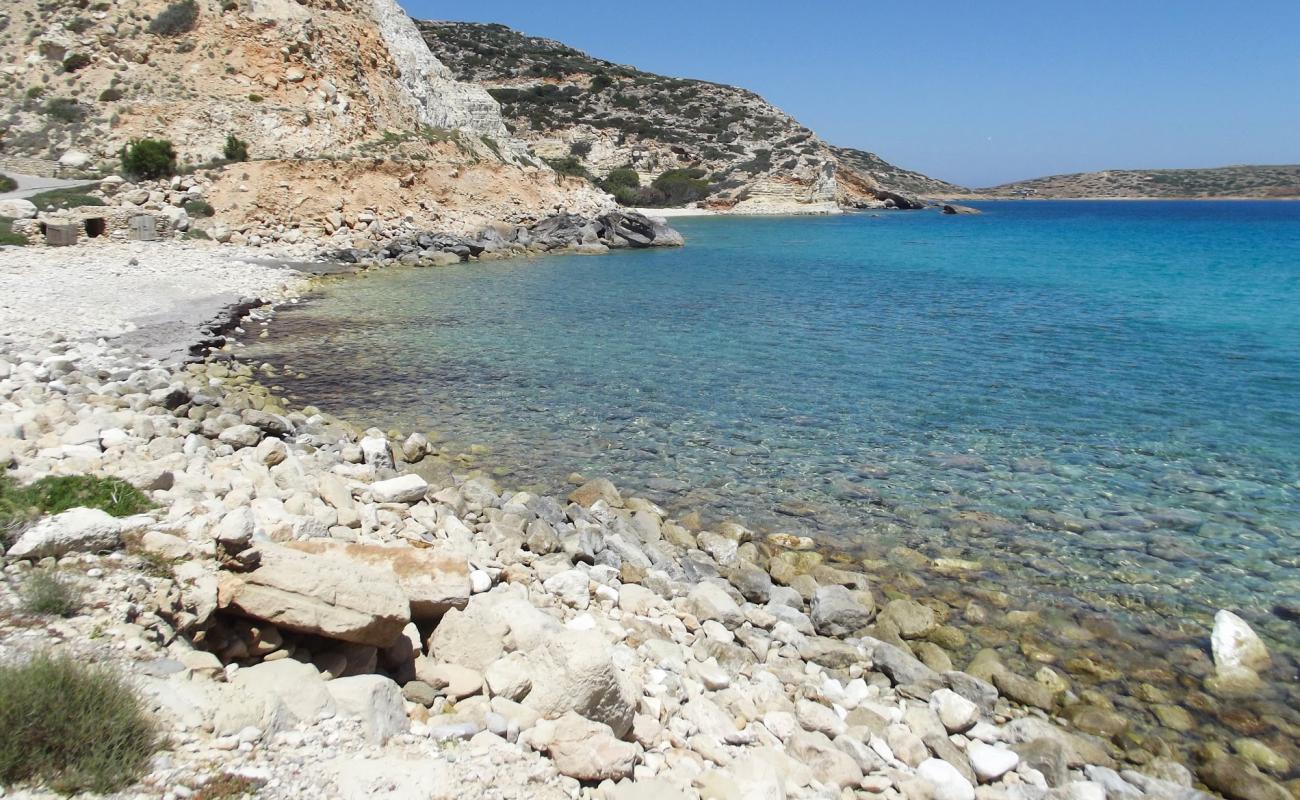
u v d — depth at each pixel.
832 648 8.09
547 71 127.81
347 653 5.74
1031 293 34.44
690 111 119.69
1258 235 75.81
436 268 38.56
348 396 16.84
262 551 5.81
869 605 9.09
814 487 12.73
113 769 4.00
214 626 5.54
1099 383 19.06
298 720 4.83
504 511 10.89
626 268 41.78
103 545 6.08
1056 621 9.08
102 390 13.70
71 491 7.56
